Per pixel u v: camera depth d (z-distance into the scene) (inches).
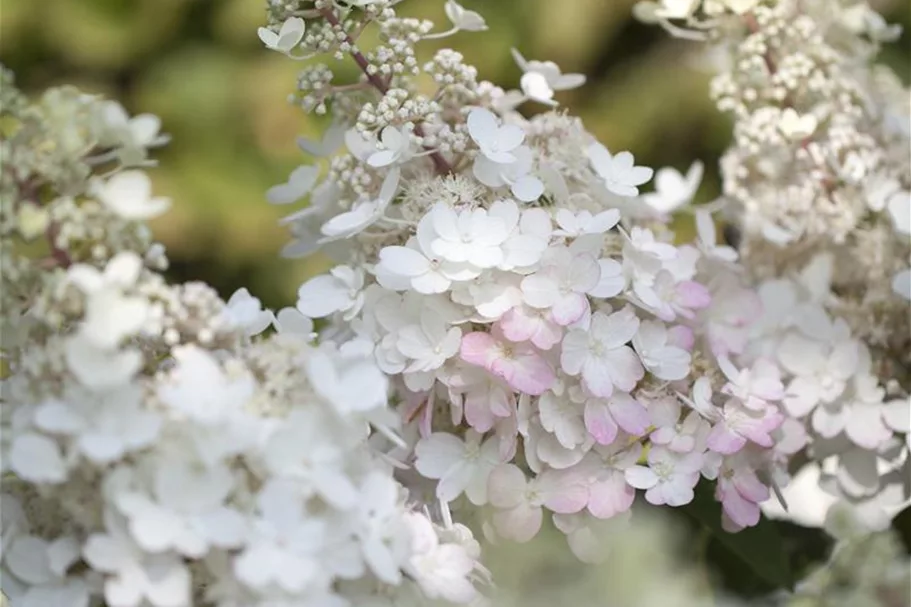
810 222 46.5
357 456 40.5
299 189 45.6
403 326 42.9
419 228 42.5
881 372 46.3
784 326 45.6
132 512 38.8
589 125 89.3
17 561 39.9
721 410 43.4
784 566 45.1
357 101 44.9
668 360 43.1
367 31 58.8
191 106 89.3
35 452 38.9
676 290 44.2
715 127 87.9
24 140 40.0
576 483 42.6
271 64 89.0
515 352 42.4
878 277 46.1
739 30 47.5
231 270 90.6
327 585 39.4
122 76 92.3
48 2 88.1
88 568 40.2
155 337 40.3
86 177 40.3
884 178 46.2
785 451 44.7
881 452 45.9
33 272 39.9
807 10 47.7
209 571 39.7
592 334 42.6
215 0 90.0
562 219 43.0
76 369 38.6
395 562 40.1
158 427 38.8
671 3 47.4
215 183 88.5
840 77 47.1
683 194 49.1
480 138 43.0
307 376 40.3
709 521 45.0
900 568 46.9
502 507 42.5
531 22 85.7
